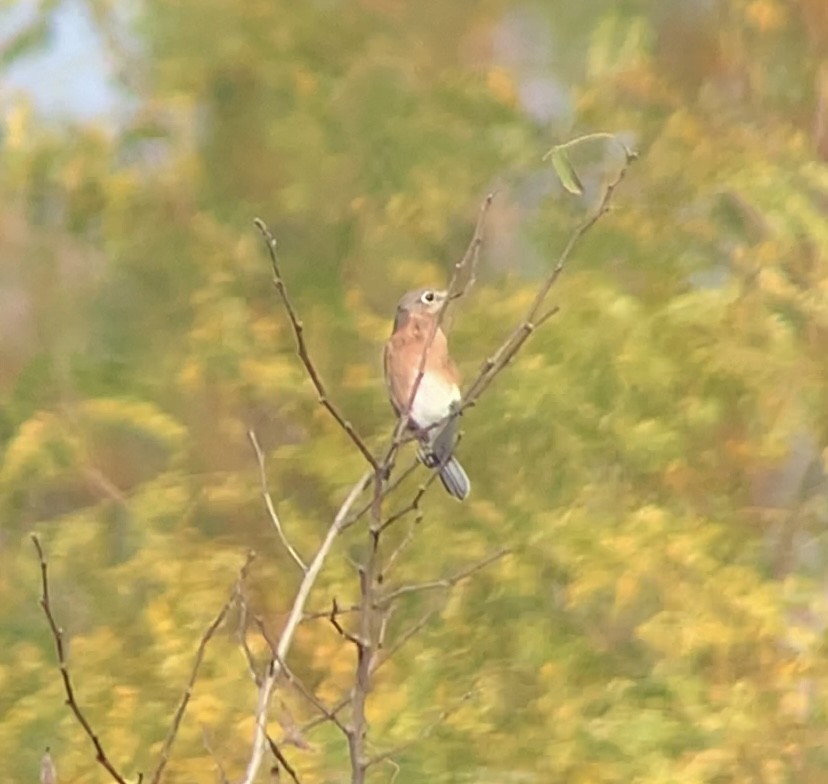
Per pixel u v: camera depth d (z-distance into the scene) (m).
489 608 12.41
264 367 14.15
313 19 16.31
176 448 14.62
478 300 13.96
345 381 14.04
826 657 12.27
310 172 15.64
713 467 13.56
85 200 15.43
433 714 11.30
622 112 15.12
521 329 6.59
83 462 14.07
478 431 12.94
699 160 14.64
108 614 12.86
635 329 13.14
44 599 6.29
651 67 15.55
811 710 12.18
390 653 7.12
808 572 14.44
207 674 11.60
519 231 15.37
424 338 9.11
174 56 16.06
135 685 11.81
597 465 13.16
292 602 12.46
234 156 16.14
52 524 13.53
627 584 12.11
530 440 12.98
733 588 12.27
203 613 12.11
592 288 13.56
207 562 12.52
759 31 15.85
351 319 14.70
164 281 15.70
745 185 14.31
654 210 14.67
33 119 15.48
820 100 15.76
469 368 13.11
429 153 15.52
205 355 14.36
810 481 15.02
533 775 11.13
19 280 15.78
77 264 16.02
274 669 6.65
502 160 15.45
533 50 17.47
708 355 13.23
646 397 13.14
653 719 11.27
